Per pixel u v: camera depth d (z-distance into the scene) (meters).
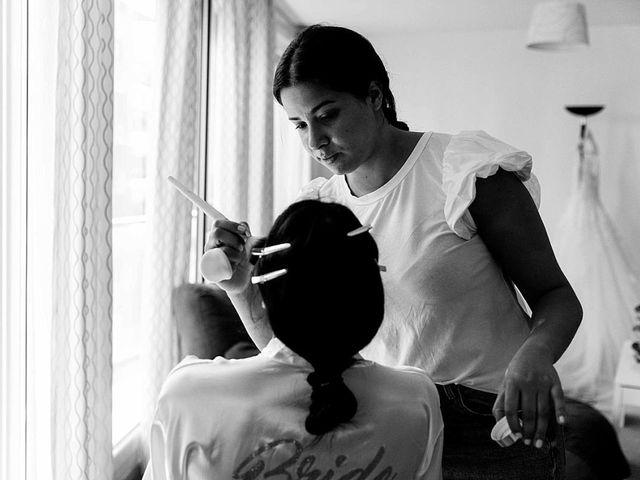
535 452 1.37
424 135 1.39
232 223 1.29
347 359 1.05
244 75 3.99
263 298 1.07
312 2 5.18
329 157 1.33
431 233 1.36
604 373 5.39
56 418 2.06
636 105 6.02
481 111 6.25
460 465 1.40
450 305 1.36
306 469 1.07
